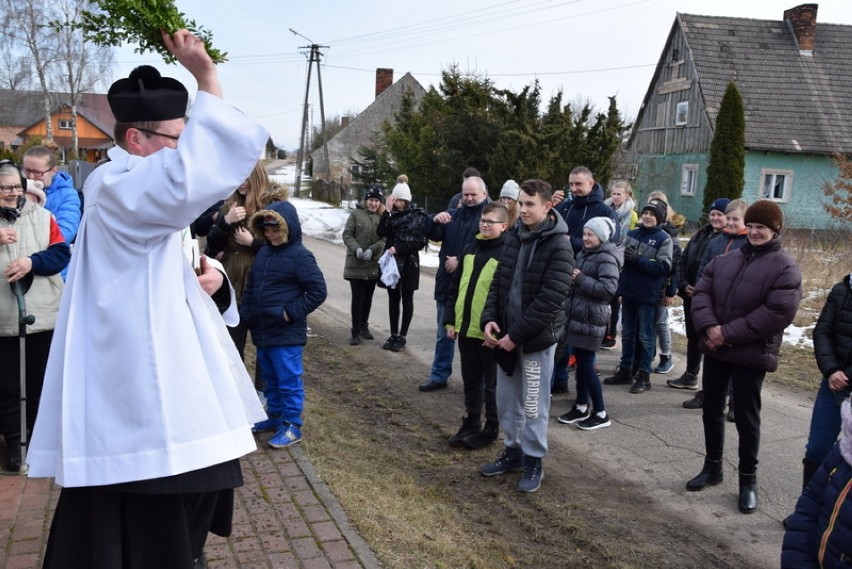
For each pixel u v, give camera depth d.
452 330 5.56
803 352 8.65
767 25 30.55
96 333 1.89
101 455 1.84
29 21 37.25
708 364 4.73
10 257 4.20
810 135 27.73
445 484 4.80
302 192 41.56
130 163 1.90
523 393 4.71
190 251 2.31
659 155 32.09
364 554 3.51
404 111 27.86
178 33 1.83
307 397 6.40
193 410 1.91
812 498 2.40
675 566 3.88
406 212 8.11
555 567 3.80
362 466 4.85
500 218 5.27
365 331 8.84
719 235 6.59
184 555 1.99
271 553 3.46
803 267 13.95
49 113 39.44
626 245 6.95
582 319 5.88
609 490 4.81
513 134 20.52
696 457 5.39
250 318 5.04
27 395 4.41
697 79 29.03
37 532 3.53
